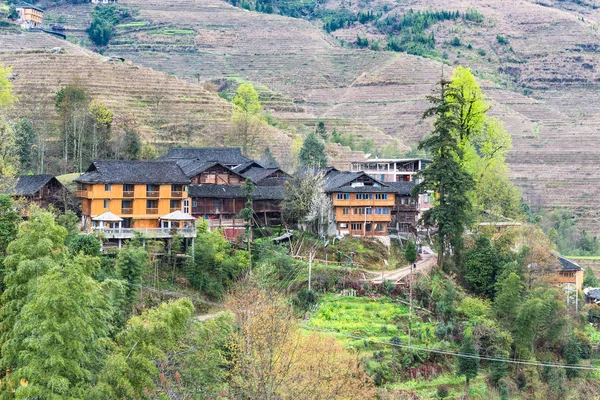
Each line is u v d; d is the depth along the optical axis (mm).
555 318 110562
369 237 125750
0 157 130000
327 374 76312
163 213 115312
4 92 153000
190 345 70500
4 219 80562
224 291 105062
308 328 98125
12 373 60625
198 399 68750
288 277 109438
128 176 113438
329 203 126500
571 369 108750
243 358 72875
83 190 113625
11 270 67812
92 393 59594
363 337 99312
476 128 125500
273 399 70125
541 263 119312
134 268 93875
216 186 126438
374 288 110125
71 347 59312
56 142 162625
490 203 137375
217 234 110312
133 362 63375
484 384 100188
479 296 115500
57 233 68750
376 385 92812
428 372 98312
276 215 129000
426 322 106500
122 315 84062
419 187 118500
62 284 60000
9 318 64938
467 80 123750
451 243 120062
